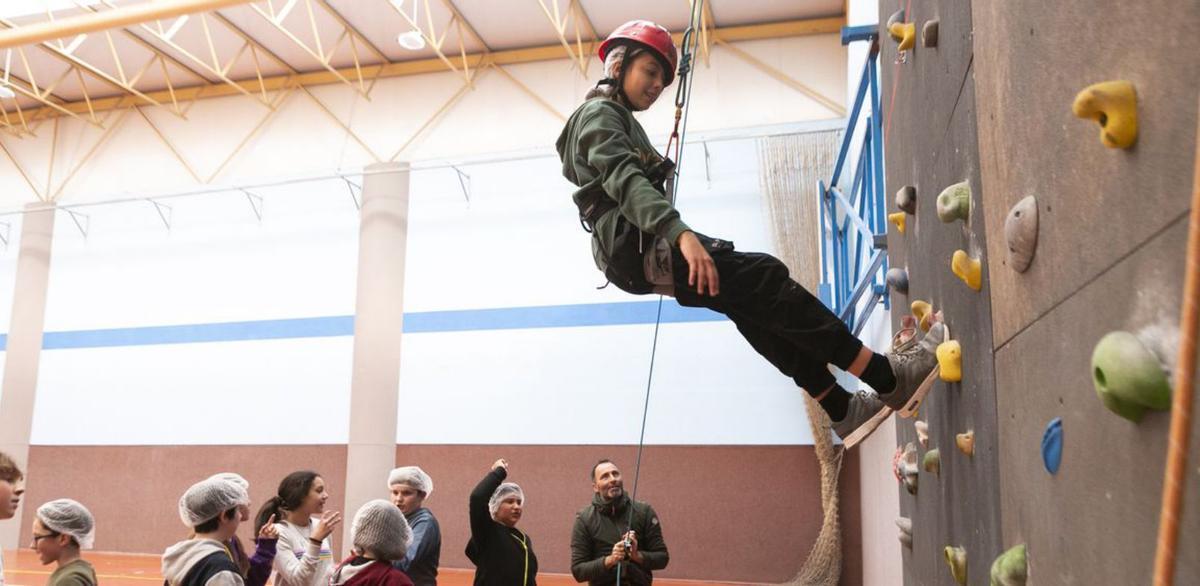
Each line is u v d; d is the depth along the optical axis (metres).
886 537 7.09
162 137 14.27
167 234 13.95
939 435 2.49
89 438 13.62
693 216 11.89
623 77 2.36
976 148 1.92
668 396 11.68
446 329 12.54
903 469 3.03
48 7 11.51
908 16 2.77
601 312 12.16
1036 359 1.54
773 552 10.96
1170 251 1.02
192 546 3.24
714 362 11.66
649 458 11.55
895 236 3.24
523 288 12.44
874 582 8.44
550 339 12.22
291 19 12.24
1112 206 1.18
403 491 4.71
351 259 13.10
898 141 3.04
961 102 2.04
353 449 12.31
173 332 13.62
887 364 2.15
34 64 13.39
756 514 11.11
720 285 2.13
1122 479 1.18
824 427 10.88
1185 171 0.98
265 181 13.12
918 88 2.59
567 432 11.91
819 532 10.88
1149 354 1.05
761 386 11.45
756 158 11.95
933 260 2.43
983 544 1.99
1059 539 1.45
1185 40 0.98
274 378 13.07
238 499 3.43
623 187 2.01
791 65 12.05
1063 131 1.36
